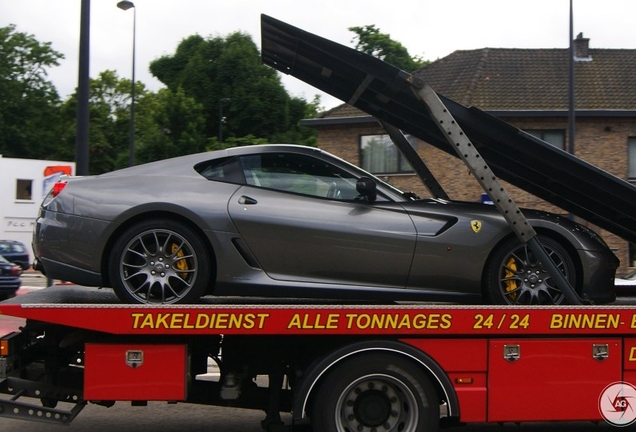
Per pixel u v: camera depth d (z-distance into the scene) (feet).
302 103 170.40
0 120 188.85
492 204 18.53
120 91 194.59
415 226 17.47
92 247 16.89
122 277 16.80
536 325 15.99
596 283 17.93
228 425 20.47
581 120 77.66
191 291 16.85
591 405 16.26
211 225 16.94
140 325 15.28
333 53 16.67
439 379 15.85
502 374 16.08
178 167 17.78
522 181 20.48
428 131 19.74
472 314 15.84
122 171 17.84
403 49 144.77
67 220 17.03
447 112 16.66
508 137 17.16
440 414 16.14
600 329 16.15
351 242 17.25
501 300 17.67
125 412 21.89
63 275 17.17
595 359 16.31
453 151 20.66
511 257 17.81
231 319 15.37
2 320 28.35
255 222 17.06
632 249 58.80
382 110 19.85
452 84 83.41
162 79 188.03
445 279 17.61
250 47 164.35
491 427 20.40
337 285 17.35
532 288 17.71
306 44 16.89
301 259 17.26
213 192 17.33
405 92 17.22
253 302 18.56
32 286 73.56
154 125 156.76
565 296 16.90
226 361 16.97
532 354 16.16
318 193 17.80
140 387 15.76
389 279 17.53
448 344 15.98
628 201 17.70
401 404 16.14
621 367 16.37
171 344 15.84
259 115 158.61
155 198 16.99
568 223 18.15
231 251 17.01
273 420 17.08
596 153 77.71
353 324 15.60
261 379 17.44
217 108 161.17
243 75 160.45
